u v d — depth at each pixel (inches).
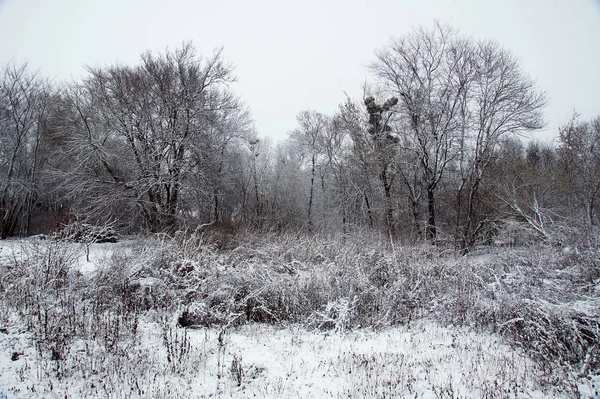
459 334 324.2
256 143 1430.9
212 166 959.6
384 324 345.7
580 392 215.8
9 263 375.2
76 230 430.9
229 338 301.6
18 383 204.2
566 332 273.0
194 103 900.0
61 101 952.3
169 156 868.6
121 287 355.6
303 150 1606.8
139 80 856.3
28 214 1022.4
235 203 1336.1
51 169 916.0
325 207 1346.0
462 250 676.1
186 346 267.1
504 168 840.3
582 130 890.7
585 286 326.3
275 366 255.1
